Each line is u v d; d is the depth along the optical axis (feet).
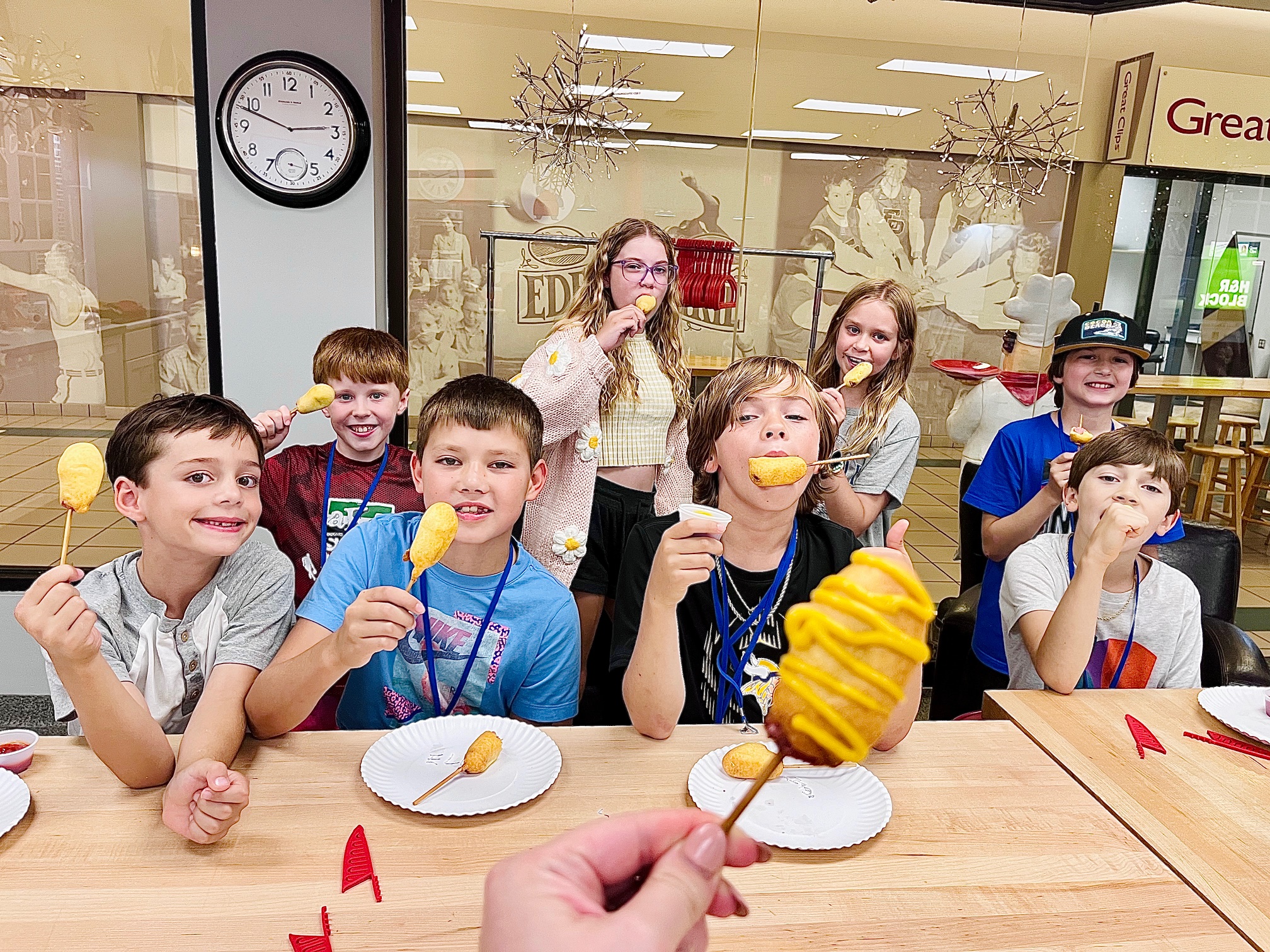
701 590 5.02
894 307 8.39
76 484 3.26
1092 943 2.92
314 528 7.55
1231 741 4.34
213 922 2.83
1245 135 12.82
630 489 8.30
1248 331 13.79
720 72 11.59
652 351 8.53
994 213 12.57
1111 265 13.12
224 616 4.47
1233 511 14.26
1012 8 11.84
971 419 12.85
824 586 2.05
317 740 4.04
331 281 9.55
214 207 9.29
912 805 3.70
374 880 3.05
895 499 8.63
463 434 4.64
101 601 4.34
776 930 2.91
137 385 11.87
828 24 11.63
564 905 1.61
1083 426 8.48
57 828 3.28
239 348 9.62
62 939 2.73
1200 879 3.26
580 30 11.15
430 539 3.50
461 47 10.93
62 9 10.89
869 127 12.05
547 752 3.92
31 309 11.51
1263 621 12.55
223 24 8.87
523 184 11.49
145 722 3.48
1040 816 3.66
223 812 3.09
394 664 4.88
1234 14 12.13
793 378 4.95
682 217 11.97
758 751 3.85
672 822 1.89
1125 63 12.29
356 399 7.57
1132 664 5.95
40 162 11.21
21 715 9.25
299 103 9.03
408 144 11.02
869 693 1.90
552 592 4.98
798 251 12.35
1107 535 4.78
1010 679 6.27
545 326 11.94
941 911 3.05
